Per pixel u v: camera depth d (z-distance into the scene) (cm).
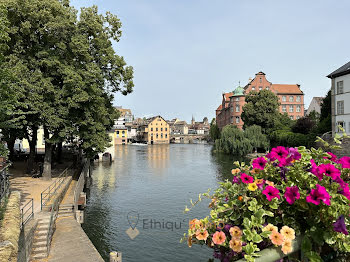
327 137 3622
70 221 1592
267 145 5575
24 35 2153
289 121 5841
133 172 4184
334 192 247
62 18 2186
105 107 2820
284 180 278
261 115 5931
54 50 2255
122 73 2823
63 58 2289
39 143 5816
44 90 2091
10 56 2014
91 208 2331
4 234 761
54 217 1514
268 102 5919
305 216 245
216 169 4334
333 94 3566
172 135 14288
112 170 4409
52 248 1233
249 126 6244
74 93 2164
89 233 1797
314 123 5019
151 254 1488
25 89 2002
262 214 239
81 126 2434
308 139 4216
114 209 2294
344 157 282
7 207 1026
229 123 8731
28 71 2055
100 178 3697
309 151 308
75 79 2108
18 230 847
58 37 2219
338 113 3491
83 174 2695
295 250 231
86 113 2323
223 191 305
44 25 2094
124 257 1462
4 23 1156
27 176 2645
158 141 13375
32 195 1886
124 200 2569
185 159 5897
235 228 241
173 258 1442
